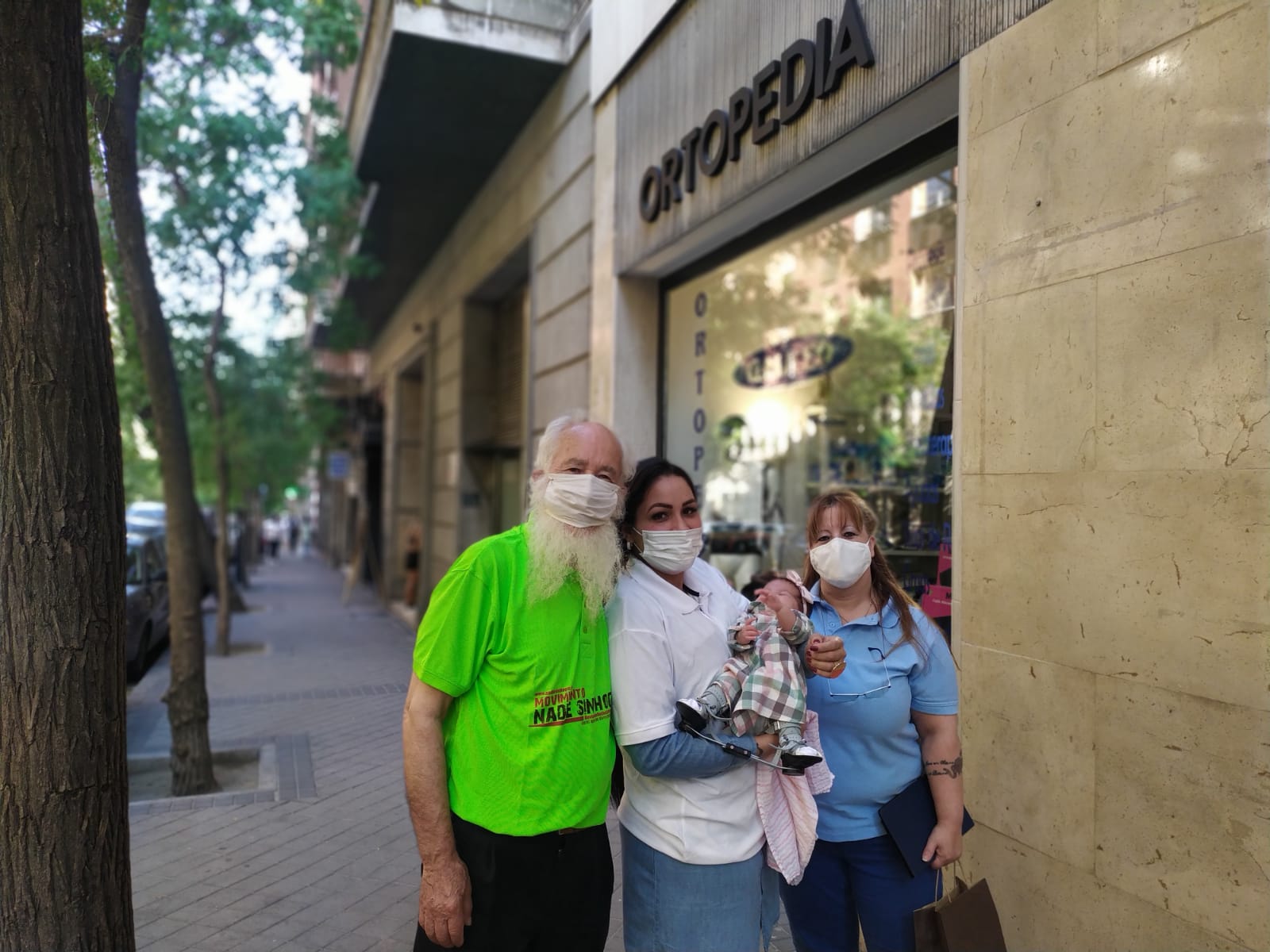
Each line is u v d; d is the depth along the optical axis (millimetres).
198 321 12562
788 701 2127
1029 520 2971
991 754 3086
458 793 2158
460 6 8062
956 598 3305
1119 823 2602
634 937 2250
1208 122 2428
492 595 2152
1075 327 2822
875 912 2484
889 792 2479
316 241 12453
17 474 2281
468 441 13195
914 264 6262
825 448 7969
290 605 18172
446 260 14492
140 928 3803
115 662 2426
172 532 5996
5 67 2258
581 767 2152
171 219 9938
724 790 2193
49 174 2309
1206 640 2367
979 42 3312
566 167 8492
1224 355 2355
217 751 6539
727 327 7574
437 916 2051
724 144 5348
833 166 4645
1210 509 2375
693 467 7344
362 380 26969
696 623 2217
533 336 9477
